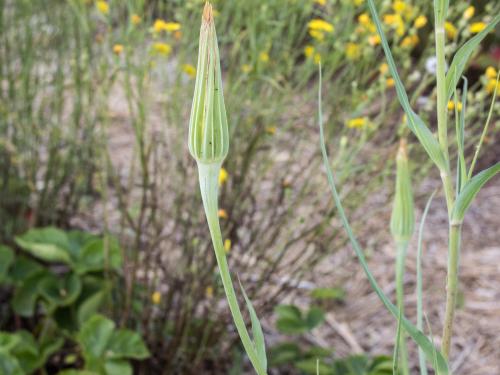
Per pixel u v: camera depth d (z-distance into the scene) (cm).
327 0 63
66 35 67
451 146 58
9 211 63
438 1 21
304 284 66
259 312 52
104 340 48
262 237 52
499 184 86
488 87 48
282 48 59
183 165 57
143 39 53
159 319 53
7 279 54
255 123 54
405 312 66
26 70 64
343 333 64
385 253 73
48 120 69
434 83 66
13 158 62
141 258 60
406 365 31
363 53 56
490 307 67
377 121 53
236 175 52
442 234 76
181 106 56
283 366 58
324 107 59
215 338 51
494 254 74
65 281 54
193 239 50
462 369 60
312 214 53
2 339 46
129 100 51
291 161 58
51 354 55
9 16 66
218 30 58
